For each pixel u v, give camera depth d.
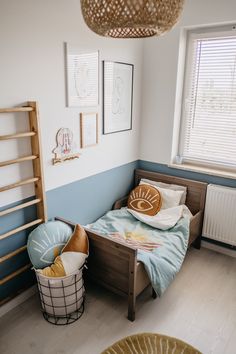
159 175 3.25
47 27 2.03
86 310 2.21
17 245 2.17
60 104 2.27
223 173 2.91
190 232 2.81
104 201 3.03
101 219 2.86
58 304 2.06
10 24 1.79
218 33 2.74
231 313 2.21
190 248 3.15
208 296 2.39
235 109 2.84
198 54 2.92
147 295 2.39
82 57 2.36
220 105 2.92
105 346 1.90
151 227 2.71
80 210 2.72
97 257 2.21
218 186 2.88
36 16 1.94
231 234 2.89
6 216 2.04
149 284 2.33
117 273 2.13
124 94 2.95
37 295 2.38
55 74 2.17
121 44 2.76
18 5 1.81
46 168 2.27
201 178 3.06
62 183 2.45
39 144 2.07
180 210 2.80
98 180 2.87
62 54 2.19
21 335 1.98
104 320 2.12
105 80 2.66
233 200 2.79
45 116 2.17
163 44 2.93
